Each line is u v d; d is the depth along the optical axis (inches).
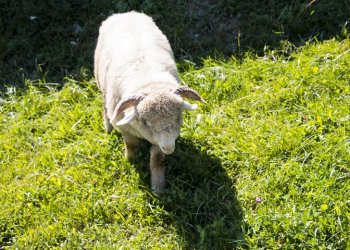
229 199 110.0
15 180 117.4
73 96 134.1
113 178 115.3
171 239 105.1
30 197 113.5
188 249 103.4
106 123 122.9
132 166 116.0
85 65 141.6
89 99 133.7
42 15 150.5
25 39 146.6
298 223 101.7
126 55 112.3
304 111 120.6
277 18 143.8
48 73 142.6
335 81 124.6
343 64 128.9
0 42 147.3
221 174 112.8
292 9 144.3
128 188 112.8
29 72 143.9
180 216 108.7
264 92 126.1
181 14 147.2
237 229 104.3
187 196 111.1
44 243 106.3
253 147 115.1
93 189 113.0
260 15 144.2
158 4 149.1
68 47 145.8
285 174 110.2
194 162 114.4
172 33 144.5
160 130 101.3
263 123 119.8
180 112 102.7
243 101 126.0
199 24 146.3
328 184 106.2
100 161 118.0
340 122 116.3
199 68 136.9
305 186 107.6
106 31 121.8
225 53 140.4
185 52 141.0
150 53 112.5
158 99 101.3
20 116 131.0
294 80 126.3
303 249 99.3
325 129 116.9
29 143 125.3
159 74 108.6
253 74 131.6
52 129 128.5
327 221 101.8
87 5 150.8
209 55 139.0
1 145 125.1
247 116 123.8
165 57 113.5
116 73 111.6
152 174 112.7
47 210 110.7
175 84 107.2
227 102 127.2
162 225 107.7
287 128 117.5
